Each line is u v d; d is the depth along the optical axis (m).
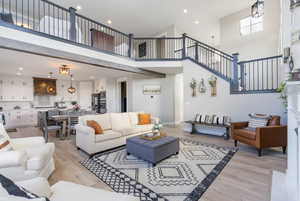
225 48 6.49
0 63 4.52
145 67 5.90
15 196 0.75
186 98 5.79
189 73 5.67
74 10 4.09
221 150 3.57
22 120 7.10
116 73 6.41
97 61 4.58
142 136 3.33
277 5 5.25
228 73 5.90
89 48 4.38
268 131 3.16
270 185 2.12
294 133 1.83
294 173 1.84
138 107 7.91
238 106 4.52
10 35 2.99
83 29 6.53
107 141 3.51
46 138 4.37
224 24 6.51
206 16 6.45
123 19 6.61
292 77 1.55
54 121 5.24
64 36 4.27
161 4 5.60
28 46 3.22
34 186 1.12
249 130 3.54
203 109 5.33
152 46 8.22
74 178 2.36
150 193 1.99
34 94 7.67
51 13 5.94
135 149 3.02
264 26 5.54
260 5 2.89
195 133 5.41
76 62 4.29
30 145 2.46
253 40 5.77
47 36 3.53
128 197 1.18
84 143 3.38
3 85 6.82
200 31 7.78
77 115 5.15
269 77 5.25
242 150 3.56
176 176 2.40
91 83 9.62
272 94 3.91
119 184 2.20
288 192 1.84
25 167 1.85
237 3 5.59
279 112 3.80
